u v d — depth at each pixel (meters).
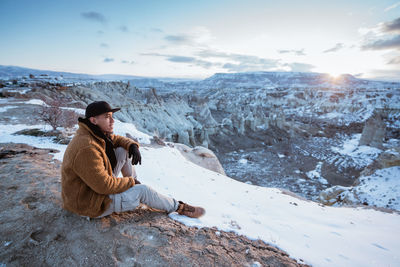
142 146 8.57
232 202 4.50
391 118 108.31
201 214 2.87
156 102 64.94
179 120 62.78
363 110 128.50
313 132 84.12
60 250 1.91
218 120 96.12
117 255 1.94
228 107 116.00
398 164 13.94
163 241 2.20
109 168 2.18
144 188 2.39
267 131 76.62
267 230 3.15
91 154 1.89
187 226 2.59
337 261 2.59
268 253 2.40
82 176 1.92
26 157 4.53
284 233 3.17
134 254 1.98
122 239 2.14
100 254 1.92
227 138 67.31
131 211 2.66
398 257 2.90
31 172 3.53
